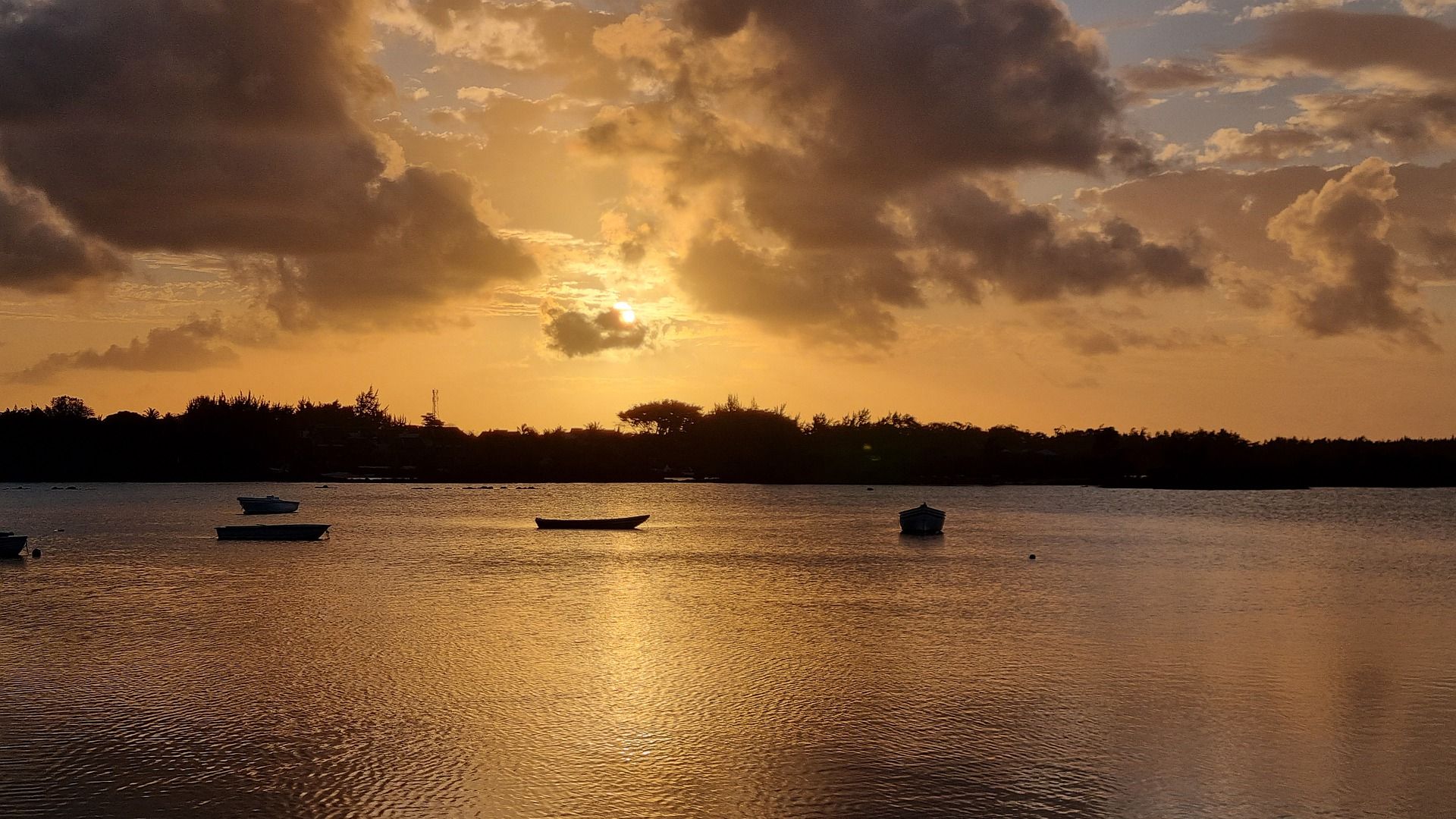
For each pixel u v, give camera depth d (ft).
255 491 605.31
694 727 103.24
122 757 94.38
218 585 203.51
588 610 172.96
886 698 113.91
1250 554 274.77
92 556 257.14
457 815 82.17
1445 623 164.35
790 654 137.08
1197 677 124.16
